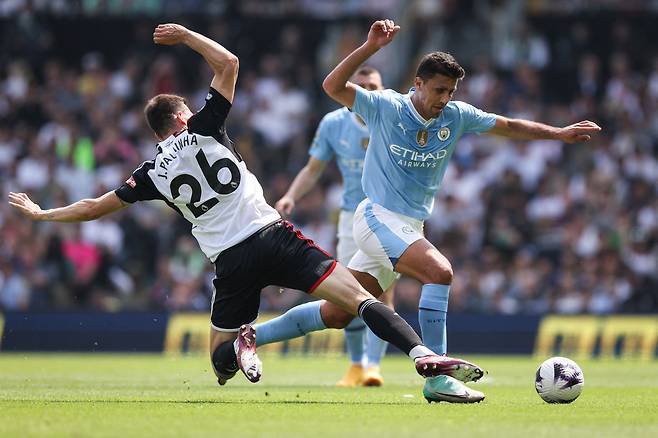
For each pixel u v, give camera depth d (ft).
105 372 110.63
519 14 233.96
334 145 93.35
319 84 225.35
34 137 205.05
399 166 70.18
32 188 193.98
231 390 81.71
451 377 63.93
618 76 218.59
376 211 70.69
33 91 213.46
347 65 67.51
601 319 157.28
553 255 188.85
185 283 177.78
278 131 211.61
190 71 222.28
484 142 203.92
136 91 216.13
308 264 65.46
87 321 156.97
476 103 211.61
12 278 176.35
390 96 69.87
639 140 209.77
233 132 209.26
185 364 128.26
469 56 232.53
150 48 223.10
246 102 213.66
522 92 215.51
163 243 186.29
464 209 191.93
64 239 178.29
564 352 157.17
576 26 232.12
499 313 157.89
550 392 66.64
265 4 229.04
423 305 67.41
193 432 48.98
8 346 156.35
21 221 181.27
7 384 88.99
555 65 228.02
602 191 194.70
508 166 200.64
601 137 208.64
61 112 206.80
